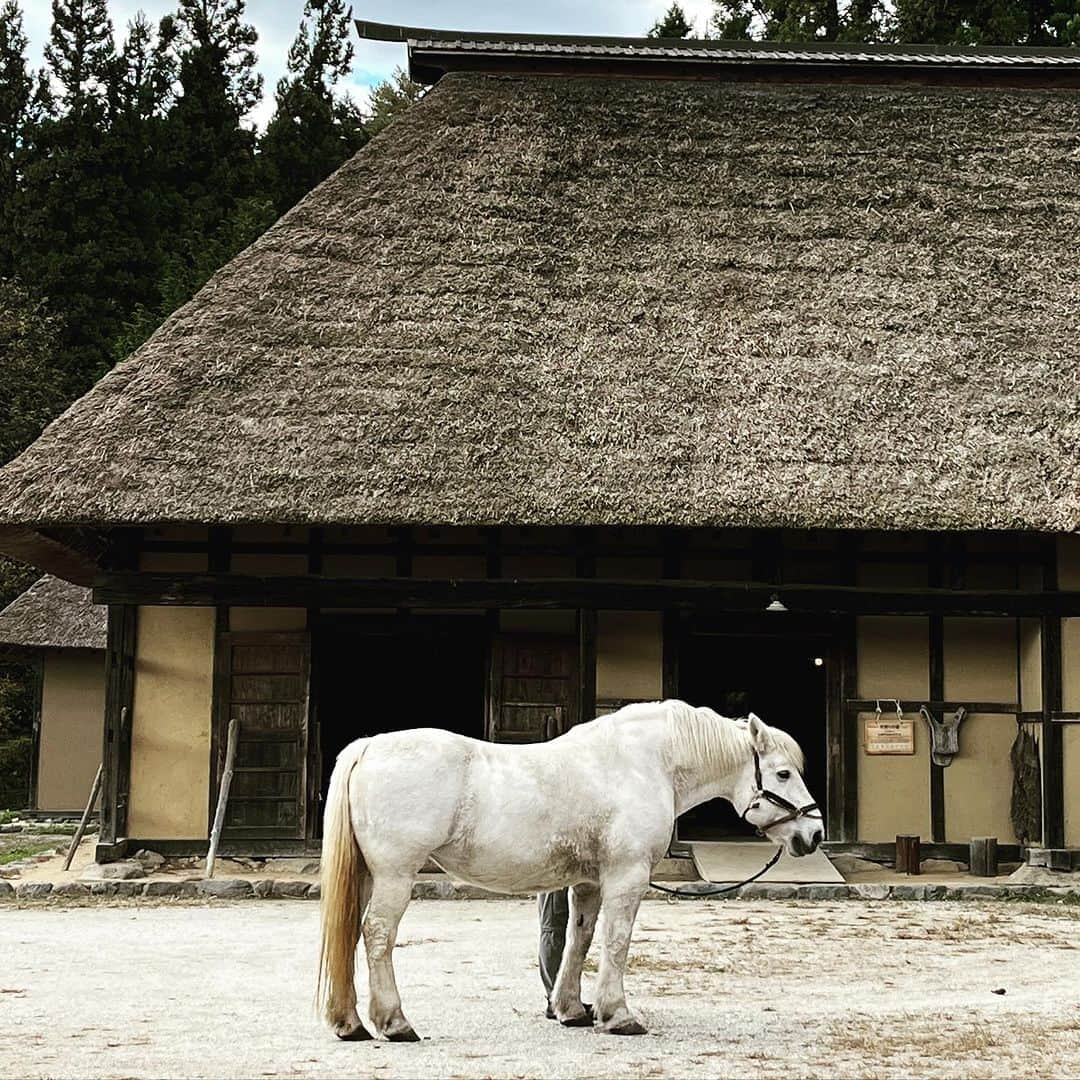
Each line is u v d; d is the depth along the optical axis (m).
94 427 11.63
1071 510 11.38
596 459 11.49
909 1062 5.60
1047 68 15.78
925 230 13.84
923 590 12.03
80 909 10.23
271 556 12.52
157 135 31.34
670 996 7.00
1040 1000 6.99
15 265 28.98
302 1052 5.67
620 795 6.29
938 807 12.53
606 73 15.87
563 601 11.91
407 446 11.54
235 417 11.73
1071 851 11.80
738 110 15.27
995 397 12.25
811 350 12.57
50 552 13.20
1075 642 12.12
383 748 6.13
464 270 13.10
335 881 5.97
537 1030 6.16
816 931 9.23
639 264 13.34
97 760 18.55
